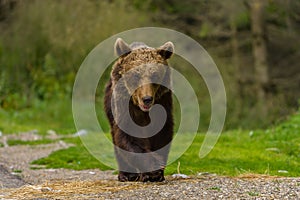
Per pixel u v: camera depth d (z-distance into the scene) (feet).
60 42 123.34
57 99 117.50
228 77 119.85
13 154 64.90
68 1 124.67
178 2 130.00
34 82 122.31
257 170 51.31
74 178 50.08
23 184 47.03
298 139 68.08
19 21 125.80
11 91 121.49
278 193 38.01
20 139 78.07
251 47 132.87
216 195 37.65
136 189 40.47
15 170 54.70
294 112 97.71
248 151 62.90
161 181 43.68
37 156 63.46
